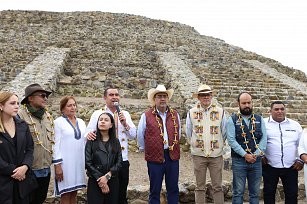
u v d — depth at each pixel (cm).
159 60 1933
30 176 525
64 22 2998
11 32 2628
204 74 1753
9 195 499
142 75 1738
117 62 1877
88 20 3047
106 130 586
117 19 3192
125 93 1588
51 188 728
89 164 566
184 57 2077
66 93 1549
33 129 568
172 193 651
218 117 671
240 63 2127
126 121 649
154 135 641
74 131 609
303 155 627
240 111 657
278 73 1945
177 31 3162
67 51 1939
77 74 1722
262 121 652
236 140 645
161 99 654
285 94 1506
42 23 3006
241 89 1549
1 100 509
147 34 2755
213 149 659
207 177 824
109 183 572
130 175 854
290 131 666
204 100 671
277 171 660
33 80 1364
